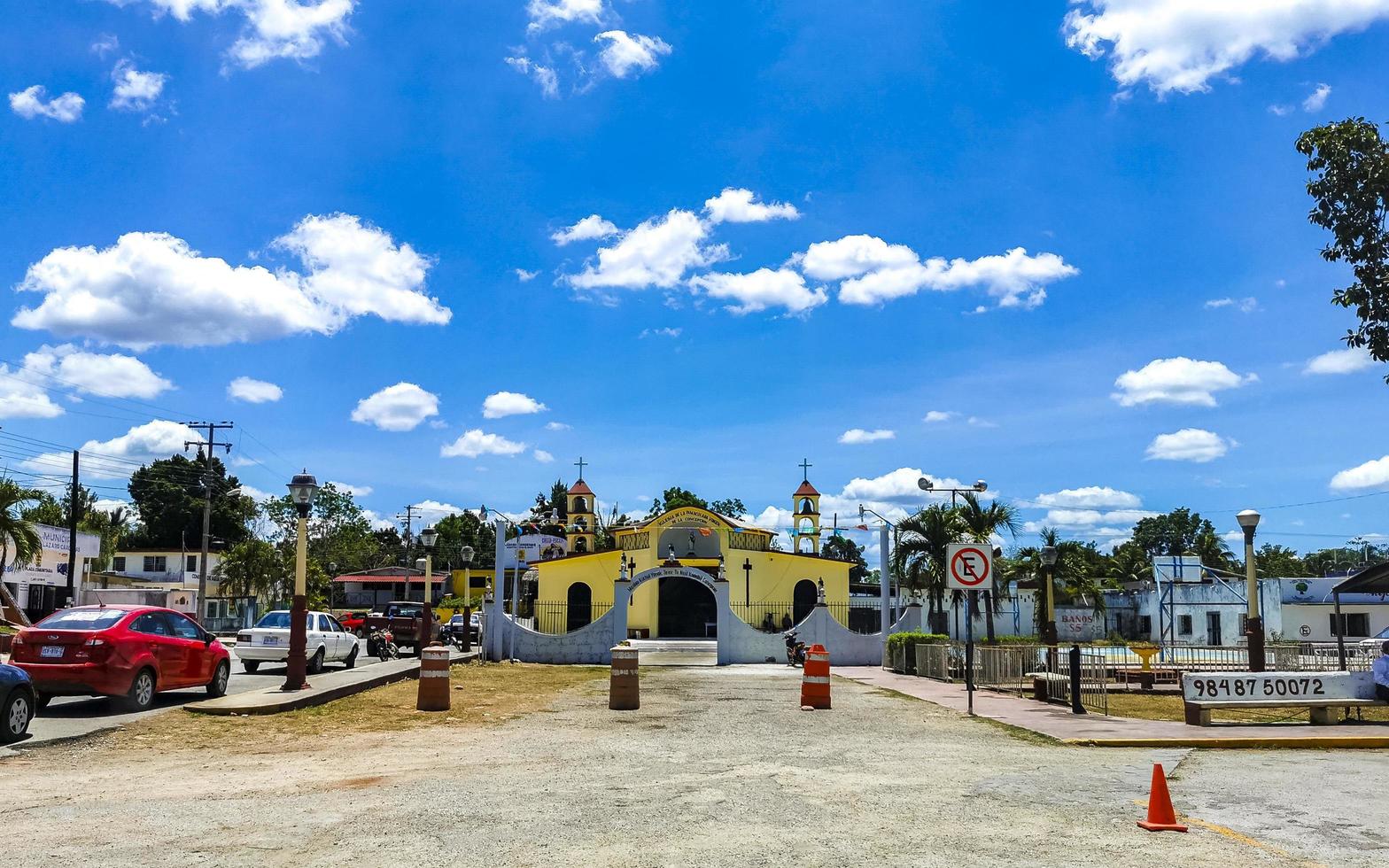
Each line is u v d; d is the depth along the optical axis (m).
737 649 33.06
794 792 9.11
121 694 14.68
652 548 48.38
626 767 10.56
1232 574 59.50
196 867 6.28
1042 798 8.92
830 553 80.38
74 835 7.15
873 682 25.16
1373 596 50.38
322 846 6.86
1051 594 27.58
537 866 6.37
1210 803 8.76
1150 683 22.66
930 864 6.50
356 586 77.94
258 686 20.14
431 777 9.86
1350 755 12.35
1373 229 15.95
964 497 44.38
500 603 32.34
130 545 78.31
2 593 36.09
